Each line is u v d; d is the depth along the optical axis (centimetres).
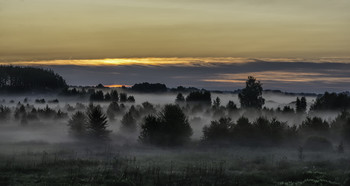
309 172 2469
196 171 2566
